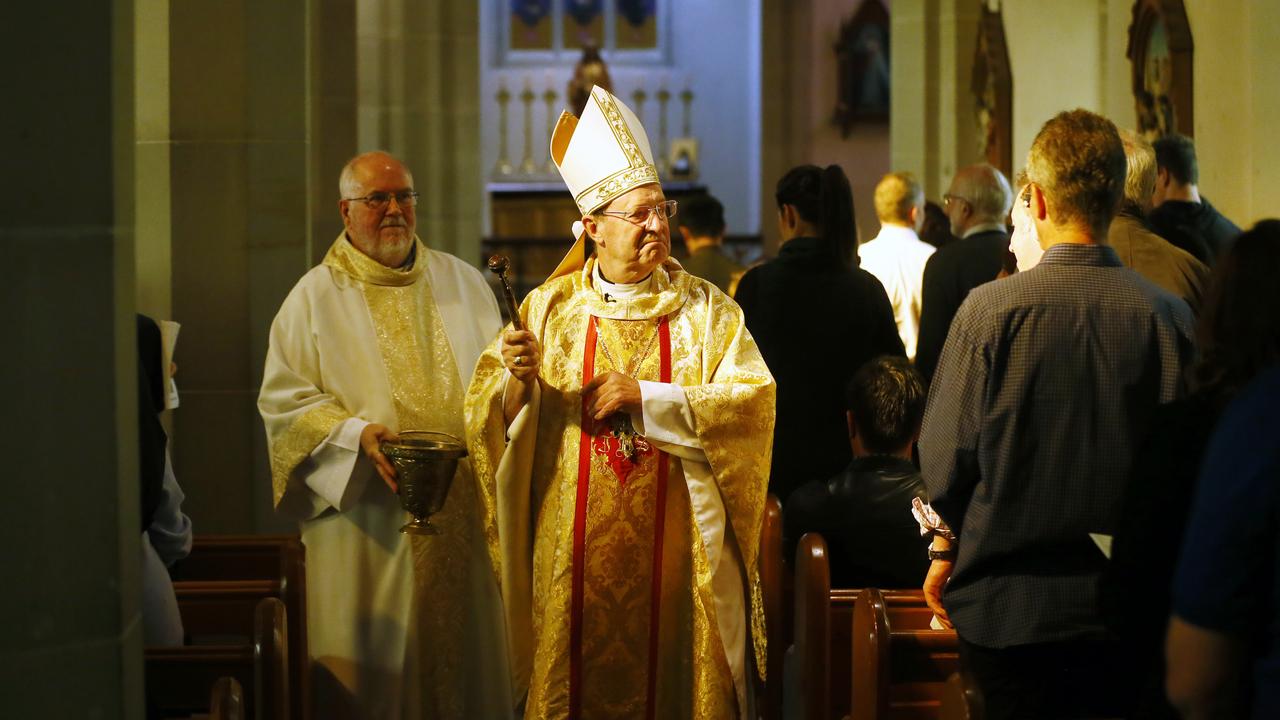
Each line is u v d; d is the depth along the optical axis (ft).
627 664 13.10
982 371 10.66
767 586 14.80
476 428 13.21
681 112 69.87
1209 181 21.72
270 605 11.68
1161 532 8.75
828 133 66.03
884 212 23.68
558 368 13.35
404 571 15.15
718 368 13.30
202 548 16.49
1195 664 7.55
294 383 15.05
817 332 18.01
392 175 15.53
